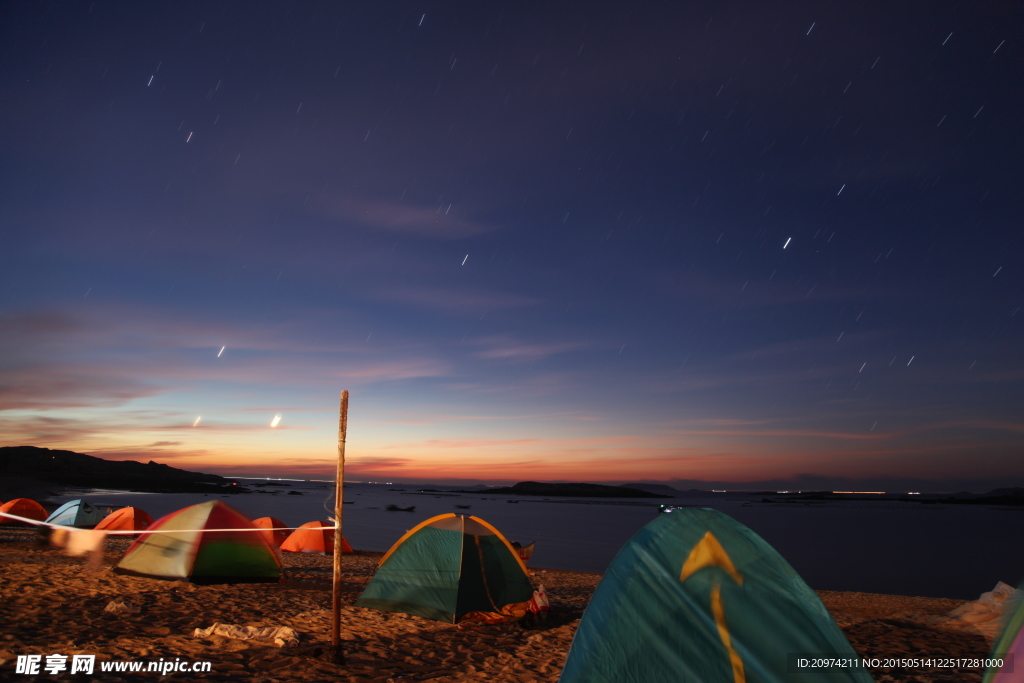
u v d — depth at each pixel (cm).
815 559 3309
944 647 898
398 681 618
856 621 1122
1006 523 7531
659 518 459
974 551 3834
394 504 9281
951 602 1440
